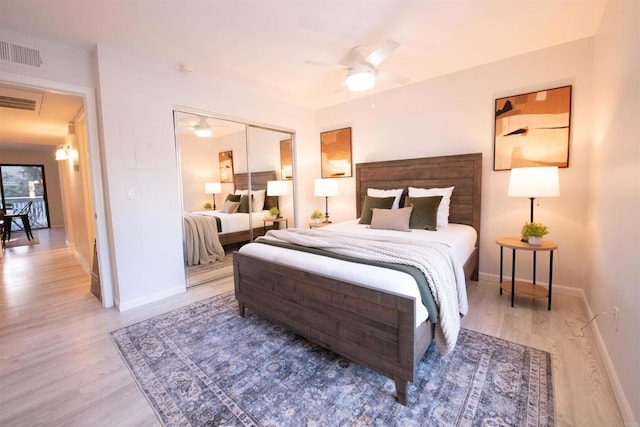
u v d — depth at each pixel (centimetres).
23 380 175
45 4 192
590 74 256
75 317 258
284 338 217
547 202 285
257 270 228
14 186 822
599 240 214
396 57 290
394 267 171
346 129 434
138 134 275
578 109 264
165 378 174
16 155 783
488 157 315
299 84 356
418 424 136
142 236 282
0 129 447
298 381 169
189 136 320
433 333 176
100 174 270
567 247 279
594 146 244
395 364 150
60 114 369
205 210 343
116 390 166
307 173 469
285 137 438
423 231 288
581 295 273
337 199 459
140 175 278
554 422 135
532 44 267
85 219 392
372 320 158
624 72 165
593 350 192
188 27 227
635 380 129
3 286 345
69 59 249
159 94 288
